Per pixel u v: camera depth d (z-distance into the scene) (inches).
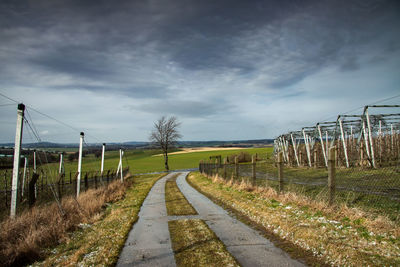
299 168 1044.5
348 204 341.4
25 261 237.0
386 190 411.2
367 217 277.9
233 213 387.2
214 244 246.7
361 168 738.8
